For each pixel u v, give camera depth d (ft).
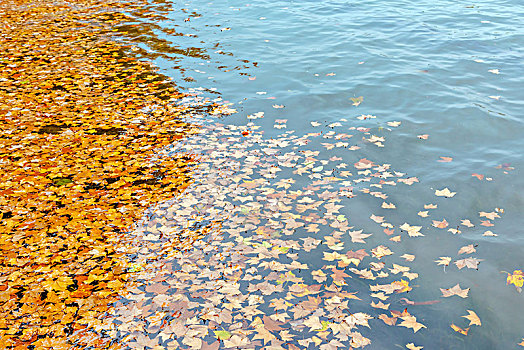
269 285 16.37
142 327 14.67
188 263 17.38
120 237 18.71
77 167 23.52
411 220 19.86
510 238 18.61
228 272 16.96
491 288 16.28
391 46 40.57
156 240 18.57
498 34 41.98
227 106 30.40
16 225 19.29
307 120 28.55
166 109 29.89
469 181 22.25
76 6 55.62
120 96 31.65
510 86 32.07
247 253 17.93
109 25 47.70
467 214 20.13
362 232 19.20
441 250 18.13
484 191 21.49
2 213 20.01
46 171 23.13
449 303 15.66
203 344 14.06
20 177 22.58
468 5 51.96
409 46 40.37
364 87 32.78
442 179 22.49
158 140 26.12
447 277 16.79
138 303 15.57
